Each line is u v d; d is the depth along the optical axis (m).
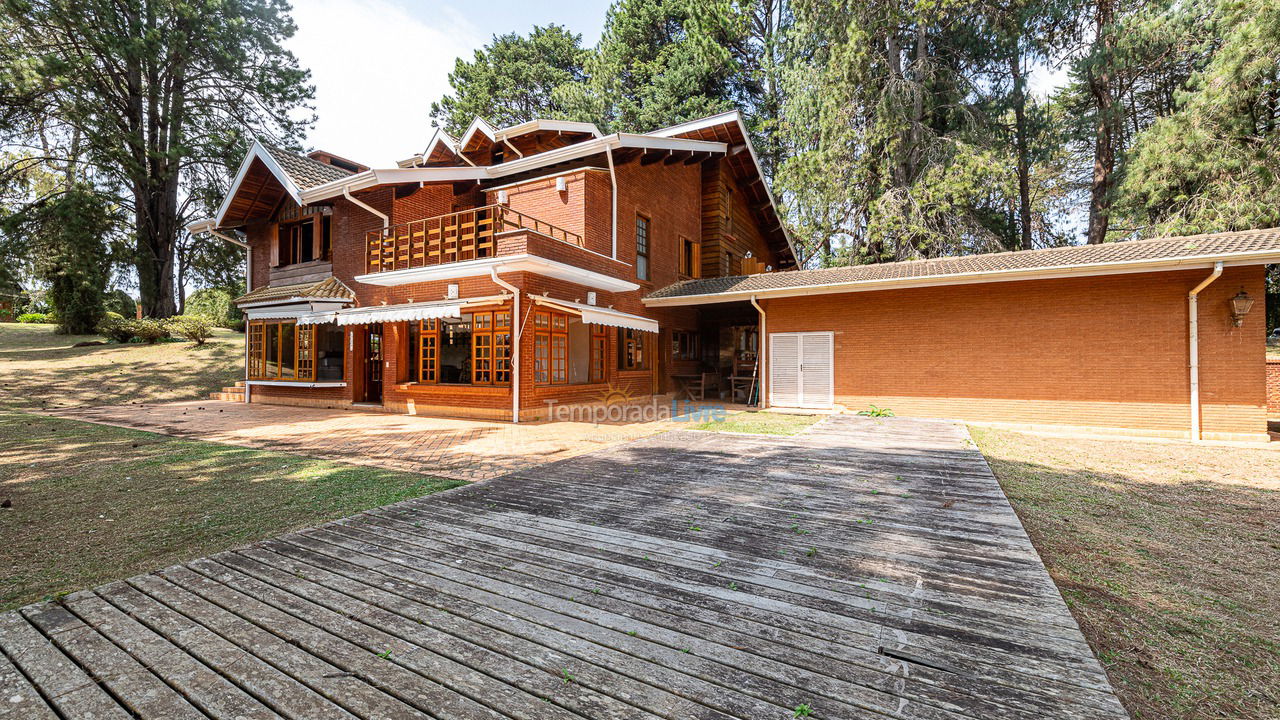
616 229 14.31
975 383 11.91
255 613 2.82
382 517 4.59
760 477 6.16
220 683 2.22
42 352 21.33
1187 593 3.48
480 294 12.82
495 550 3.78
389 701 2.09
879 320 13.02
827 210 22.94
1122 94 22.05
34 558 3.89
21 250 20.45
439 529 4.25
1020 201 26.00
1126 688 2.45
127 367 19.47
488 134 15.05
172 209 25.30
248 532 4.46
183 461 7.55
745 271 18.98
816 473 6.38
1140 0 20.22
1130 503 5.60
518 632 2.62
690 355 20.75
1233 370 9.78
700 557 3.65
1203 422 9.94
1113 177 20.78
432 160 17.22
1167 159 17.33
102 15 19.78
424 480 6.34
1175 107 20.19
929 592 3.08
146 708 2.06
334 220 15.94
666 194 17.20
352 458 7.80
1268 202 15.73
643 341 16.67
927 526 4.33
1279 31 14.87
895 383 12.80
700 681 2.22
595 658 2.39
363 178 13.42
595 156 14.28
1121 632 2.98
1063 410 11.05
